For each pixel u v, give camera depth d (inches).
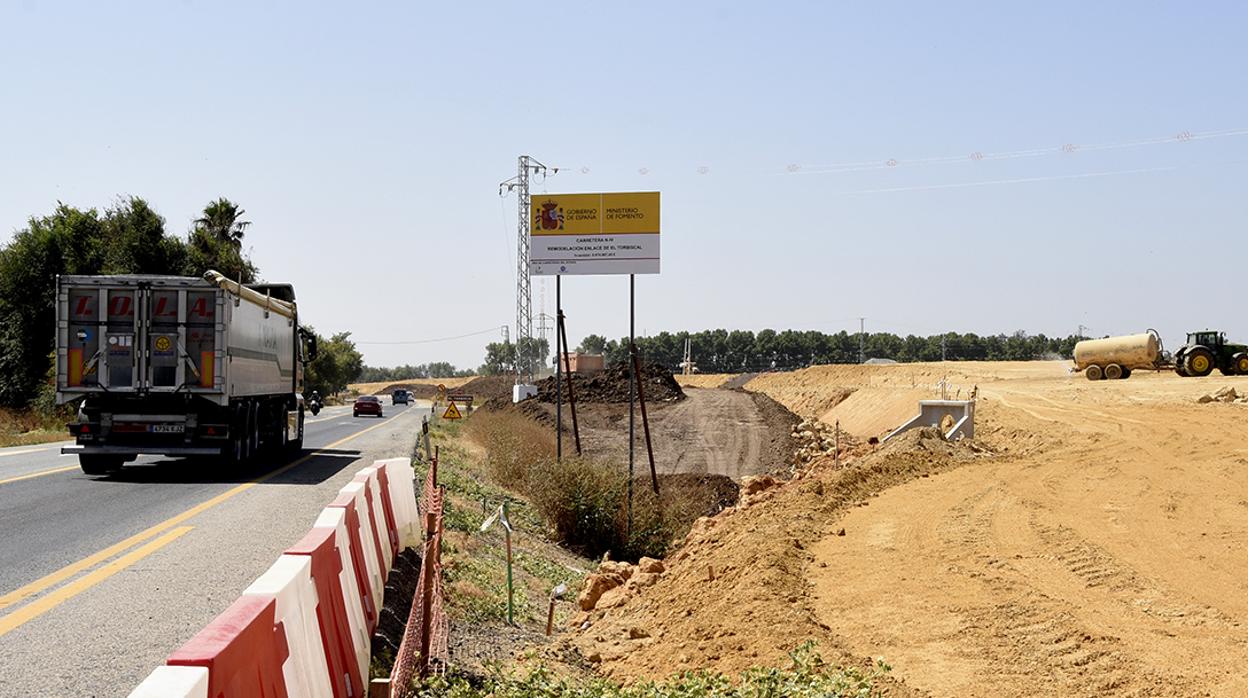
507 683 365.1
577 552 965.2
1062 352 7194.9
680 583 584.1
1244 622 417.1
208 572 406.9
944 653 387.9
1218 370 2153.1
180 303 750.5
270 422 940.0
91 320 745.6
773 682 324.5
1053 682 347.9
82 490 665.6
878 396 2204.7
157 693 125.6
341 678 250.5
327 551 259.6
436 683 329.1
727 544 649.0
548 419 2110.0
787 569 521.3
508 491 1105.4
